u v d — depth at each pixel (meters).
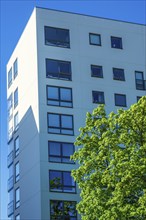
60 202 46.50
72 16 53.72
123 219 32.12
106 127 36.28
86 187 35.09
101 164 34.94
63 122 49.28
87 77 52.03
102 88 52.31
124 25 56.09
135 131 34.34
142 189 32.41
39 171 47.09
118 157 33.19
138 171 32.03
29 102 52.31
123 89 53.28
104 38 54.50
